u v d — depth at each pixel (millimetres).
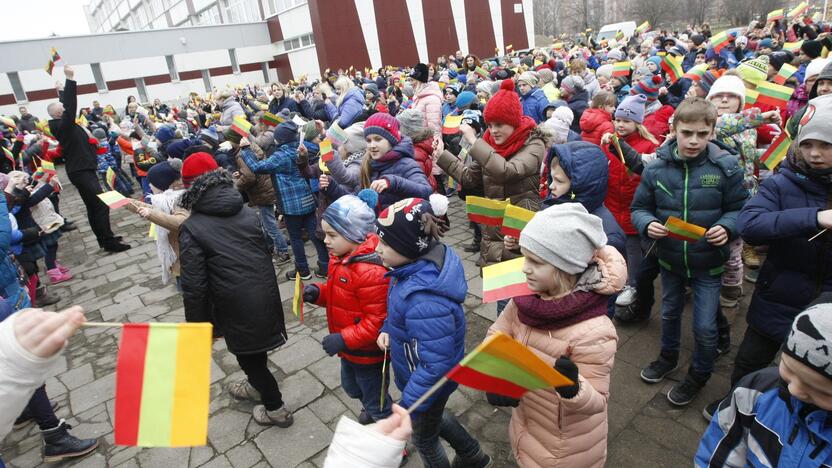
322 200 4402
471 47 30922
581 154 2252
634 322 3535
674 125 2408
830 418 1106
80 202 10352
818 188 1878
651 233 2498
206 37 29719
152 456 2811
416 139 4027
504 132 2787
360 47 27000
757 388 1283
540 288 1733
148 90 28438
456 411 2865
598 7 58312
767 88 3734
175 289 5363
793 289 1978
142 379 1110
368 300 2178
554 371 1170
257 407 2990
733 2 43594
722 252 2420
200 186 2441
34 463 2869
